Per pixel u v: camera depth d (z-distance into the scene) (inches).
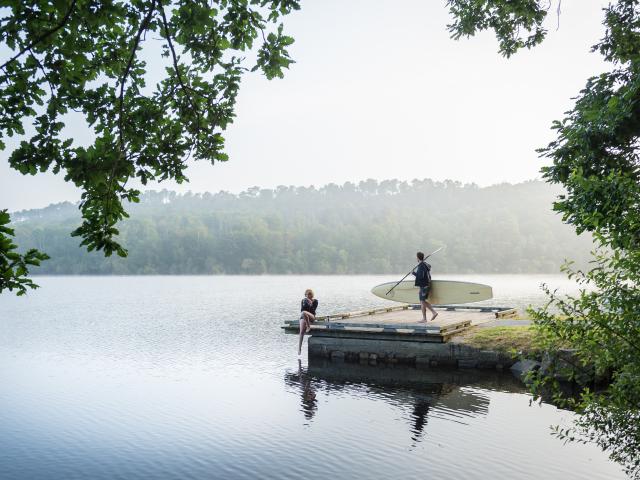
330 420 381.1
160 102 214.8
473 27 455.8
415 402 427.8
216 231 6673.2
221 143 220.8
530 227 6053.2
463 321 640.4
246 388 492.7
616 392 180.9
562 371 200.7
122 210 194.5
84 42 191.9
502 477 271.1
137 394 478.6
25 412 423.2
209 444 338.3
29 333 945.5
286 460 305.0
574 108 368.5
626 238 182.5
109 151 194.5
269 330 949.2
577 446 313.4
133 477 290.2
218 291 2491.4
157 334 903.7
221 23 209.8
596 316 180.1
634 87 313.7
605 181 203.2
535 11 409.1
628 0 400.2
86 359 669.3
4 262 133.0
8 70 179.9
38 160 188.2
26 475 296.0
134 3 192.5
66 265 6048.2
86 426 384.5
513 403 418.6
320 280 4158.5
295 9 209.3
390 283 706.8
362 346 617.6
